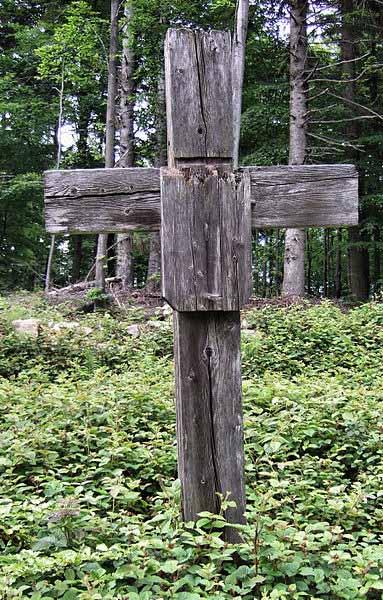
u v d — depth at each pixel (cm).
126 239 1541
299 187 305
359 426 441
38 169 1978
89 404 485
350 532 326
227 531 289
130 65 1497
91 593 234
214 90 286
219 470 291
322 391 532
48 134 1919
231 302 282
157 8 1391
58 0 1895
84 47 1363
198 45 286
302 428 442
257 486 354
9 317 988
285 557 266
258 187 303
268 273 2183
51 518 285
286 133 1587
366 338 848
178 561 261
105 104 1925
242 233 283
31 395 523
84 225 298
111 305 1220
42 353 793
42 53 1464
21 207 1903
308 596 260
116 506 338
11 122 1847
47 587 254
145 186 299
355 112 1620
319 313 953
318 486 377
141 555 265
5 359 762
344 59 1620
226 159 289
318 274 2531
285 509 329
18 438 409
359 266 1702
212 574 257
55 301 1322
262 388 540
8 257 2005
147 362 721
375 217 1608
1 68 1961
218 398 291
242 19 1074
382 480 365
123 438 424
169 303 280
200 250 280
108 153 1279
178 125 285
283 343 822
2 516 294
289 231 1352
